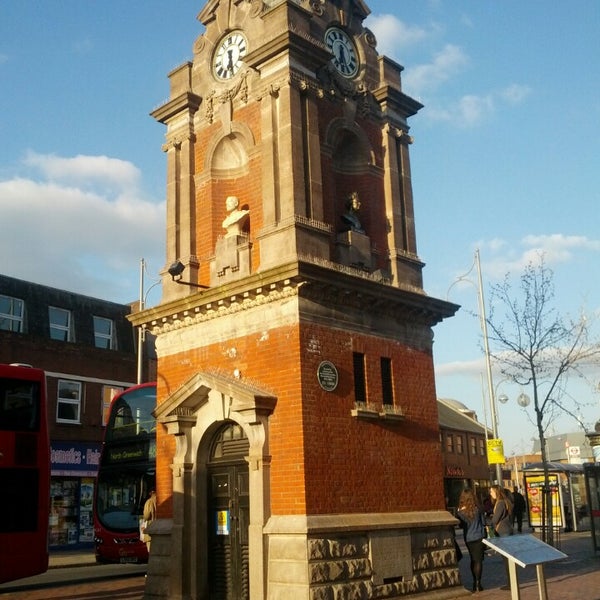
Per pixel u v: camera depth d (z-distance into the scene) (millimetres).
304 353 14484
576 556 23141
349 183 17844
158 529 16234
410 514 15578
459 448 61219
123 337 39375
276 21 16531
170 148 18469
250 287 15094
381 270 17203
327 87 17047
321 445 14281
